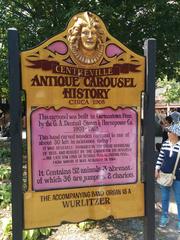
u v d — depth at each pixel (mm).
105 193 2273
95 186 2256
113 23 4965
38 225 2164
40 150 2162
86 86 2213
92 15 2193
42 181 2170
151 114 2307
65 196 2205
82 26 2164
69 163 2211
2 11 5395
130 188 2311
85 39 2162
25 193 2139
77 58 2180
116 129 2277
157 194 3947
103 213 2270
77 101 2205
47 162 2174
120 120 2281
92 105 2230
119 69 2258
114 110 2266
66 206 2207
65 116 2191
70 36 2160
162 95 18516
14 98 2096
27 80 2117
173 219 3287
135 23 5152
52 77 2154
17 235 2121
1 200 3498
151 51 2289
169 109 18234
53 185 2188
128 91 2281
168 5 5016
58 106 2174
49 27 4805
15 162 2113
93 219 2254
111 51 2236
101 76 2230
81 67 2195
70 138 2205
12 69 2088
